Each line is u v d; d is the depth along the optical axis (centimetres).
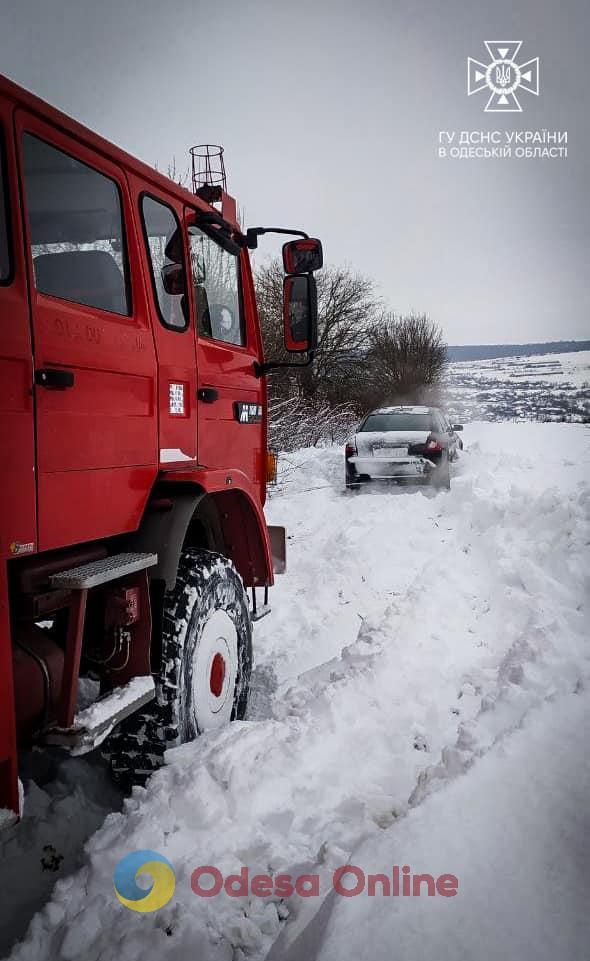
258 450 456
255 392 450
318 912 217
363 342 2873
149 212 333
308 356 418
